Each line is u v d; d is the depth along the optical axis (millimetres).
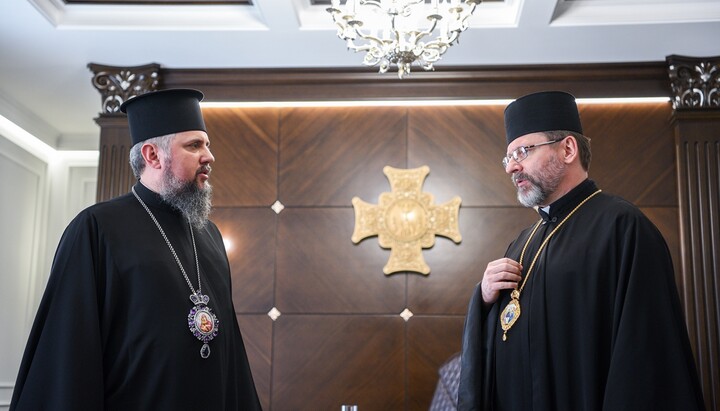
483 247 5777
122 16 5430
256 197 5945
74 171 7582
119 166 5871
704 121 5695
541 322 2826
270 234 5887
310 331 5738
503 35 5473
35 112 6883
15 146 6891
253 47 5695
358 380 5660
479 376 2961
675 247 5672
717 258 5520
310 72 5992
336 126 6020
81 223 2742
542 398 2750
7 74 6102
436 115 5992
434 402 3488
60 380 2531
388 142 5969
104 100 5977
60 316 2611
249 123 6059
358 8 3898
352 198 5902
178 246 2896
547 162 3010
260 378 5695
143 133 2945
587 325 2746
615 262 2777
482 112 5977
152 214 2906
